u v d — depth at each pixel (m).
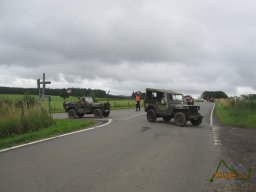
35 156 9.44
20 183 6.74
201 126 20.23
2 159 9.02
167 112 21.14
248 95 38.19
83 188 6.47
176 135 15.14
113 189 6.45
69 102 27.38
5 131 14.25
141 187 6.60
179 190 6.45
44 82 19.89
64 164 8.46
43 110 18.02
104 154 9.88
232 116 26.52
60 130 15.65
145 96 22.36
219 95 145.88
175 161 9.09
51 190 6.32
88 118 26.03
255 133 16.66
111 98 82.19
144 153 10.19
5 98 18.02
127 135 14.54
